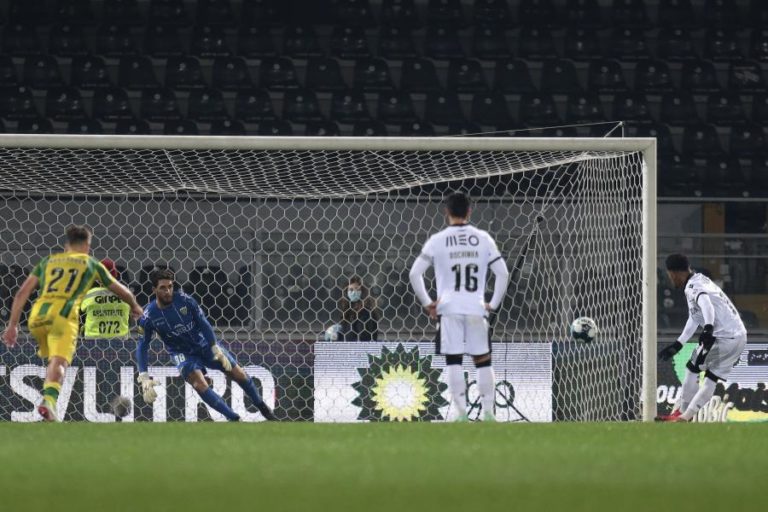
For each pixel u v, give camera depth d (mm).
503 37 70000
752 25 71188
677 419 34562
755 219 53438
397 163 41094
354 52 69125
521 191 45781
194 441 15570
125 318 36469
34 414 37562
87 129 63938
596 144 33188
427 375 38031
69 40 67875
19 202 44719
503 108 66062
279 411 38094
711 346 33656
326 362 38188
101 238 41281
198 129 64250
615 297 38156
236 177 42312
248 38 69125
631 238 37875
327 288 40156
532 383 37594
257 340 38750
